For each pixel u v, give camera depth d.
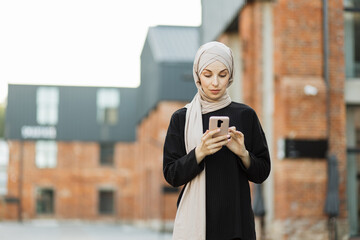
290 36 14.84
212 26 21.14
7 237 26.00
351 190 14.87
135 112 52.28
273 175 15.40
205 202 2.85
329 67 14.95
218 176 2.87
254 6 16.66
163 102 35.59
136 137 51.53
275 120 15.27
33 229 36.94
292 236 14.27
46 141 51.28
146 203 43.50
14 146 50.91
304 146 14.51
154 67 37.19
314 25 14.88
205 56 2.84
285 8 14.84
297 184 14.41
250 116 3.00
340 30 15.02
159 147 36.31
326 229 14.36
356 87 15.11
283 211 14.40
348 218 14.74
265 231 15.61
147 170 43.28
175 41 37.81
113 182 52.06
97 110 51.97
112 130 51.78
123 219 51.78
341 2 15.02
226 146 2.88
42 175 51.28
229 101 3.00
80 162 51.91
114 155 52.41
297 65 14.82
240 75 19.39
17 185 50.62
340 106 14.89
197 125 2.91
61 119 51.47
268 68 16.28
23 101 51.25
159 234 31.44
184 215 2.88
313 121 14.62
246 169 2.90
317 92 14.62
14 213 50.34
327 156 14.55
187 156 2.82
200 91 2.96
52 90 51.59
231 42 19.48
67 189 51.53
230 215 2.85
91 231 35.38
